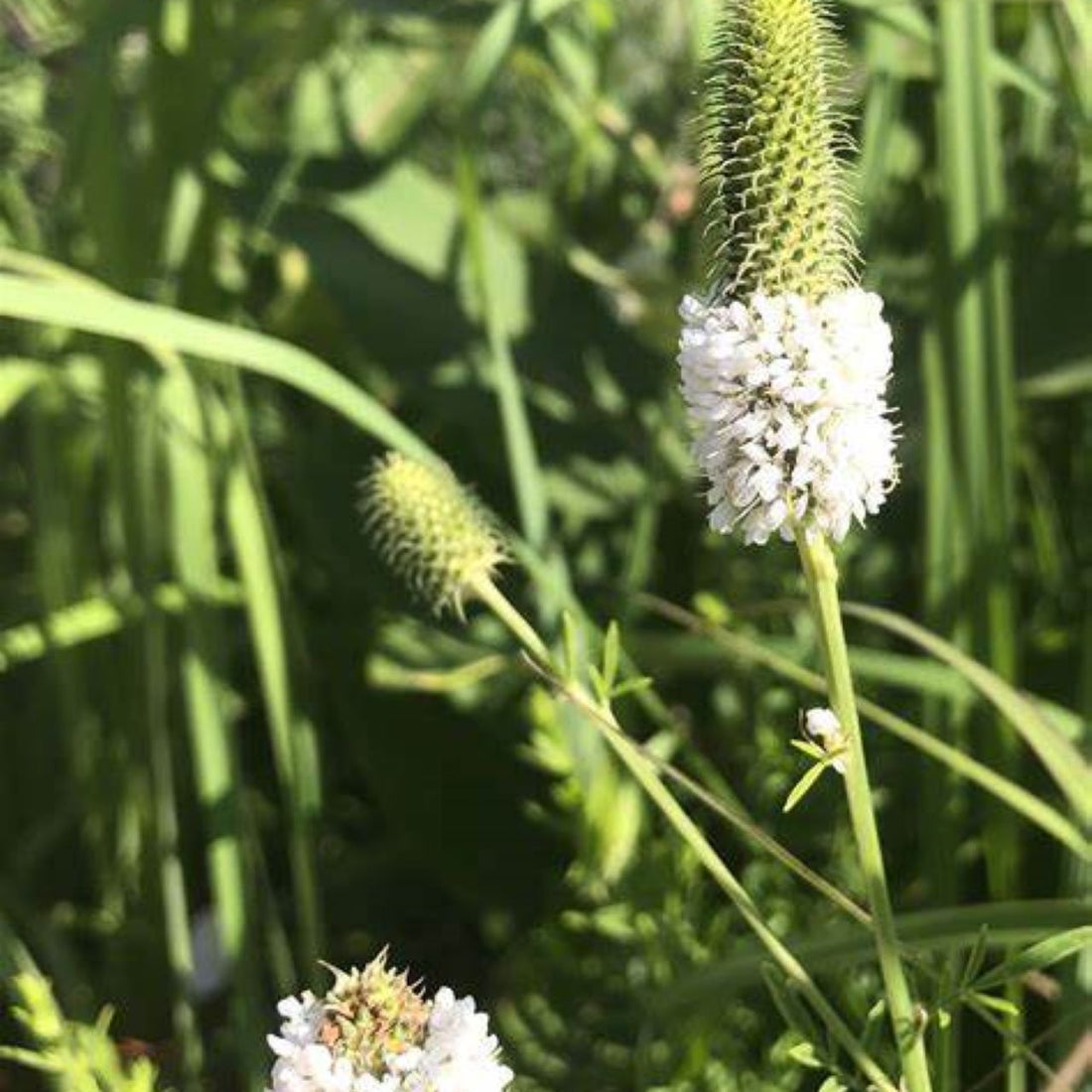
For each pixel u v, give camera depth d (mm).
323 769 265
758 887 189
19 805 263
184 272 222
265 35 233
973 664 152
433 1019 94
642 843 187
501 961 236
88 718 240
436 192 255
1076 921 136
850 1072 171
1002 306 178
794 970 117
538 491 187
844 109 185
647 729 225
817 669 199
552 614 186
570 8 248
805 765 195
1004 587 180
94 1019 228
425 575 135
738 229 107
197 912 254
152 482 220
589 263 250
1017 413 221
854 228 111
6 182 238
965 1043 188
